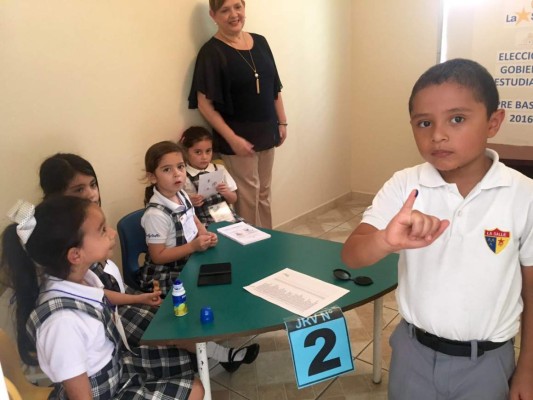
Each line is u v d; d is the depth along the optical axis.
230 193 2.75
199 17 2.81
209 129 2.99
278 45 3.50
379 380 1.96
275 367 2.11
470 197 0.97
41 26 2.02
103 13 2.27
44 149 2.10
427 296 1.01
